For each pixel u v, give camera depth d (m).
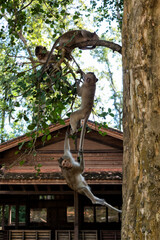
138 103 3.52
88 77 4.66
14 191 12.73
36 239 12.43
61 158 4.68
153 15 3.64
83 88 4.71
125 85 3.81
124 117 3.79
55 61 5.41
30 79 5.20
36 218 15.65
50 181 12.18
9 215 16.83
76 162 4.71
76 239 11.98
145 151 3.34
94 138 13.66
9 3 6.81
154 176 3.22
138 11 3.71
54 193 12.51
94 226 15.03
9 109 5.39
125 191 3.54
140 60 3.60
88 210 15.29
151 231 3.09
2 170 12.98
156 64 3.53
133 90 3.62
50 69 5.62
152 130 3.36
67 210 15.62
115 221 15.07
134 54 3.67
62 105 5.07
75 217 12.21
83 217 15.02
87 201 15.37
